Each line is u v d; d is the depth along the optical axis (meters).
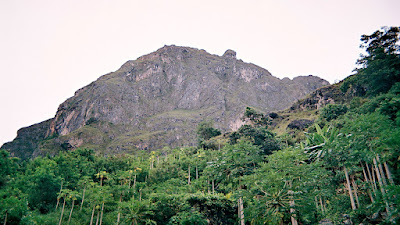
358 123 34.84
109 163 75.31
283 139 78.25
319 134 45.44
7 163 52.66
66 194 51.88
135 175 61.78
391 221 24.59
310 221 32.69
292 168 30.91
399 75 65.50
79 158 70.50
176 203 41.12
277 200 29.22
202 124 130.12
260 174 31.86
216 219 39.53
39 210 49.88
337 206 36.25
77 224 46.97
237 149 40.28
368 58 72.00
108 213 51.06
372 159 32.75
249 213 31.06
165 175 65.19
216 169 41.44
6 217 33.44
